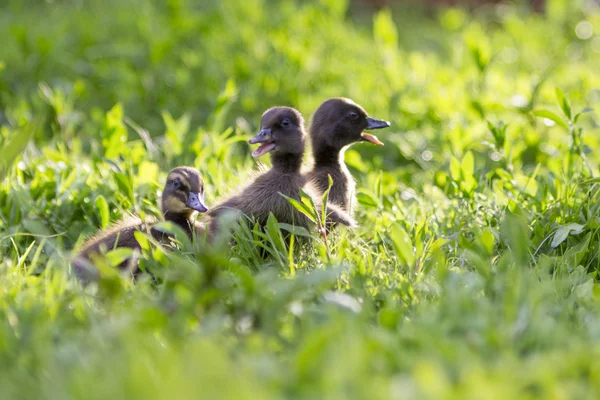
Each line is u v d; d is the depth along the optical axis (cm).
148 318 725
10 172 1205
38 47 2183
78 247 1067
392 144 1720
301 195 1008
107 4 2942
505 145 1331
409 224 1150
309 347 631
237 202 1150
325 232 1028
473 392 575
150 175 1256
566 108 1264
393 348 672
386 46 2286
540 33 2856
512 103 1777
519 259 870
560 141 1645
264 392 590
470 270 981
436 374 593
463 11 3619
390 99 1942
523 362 684
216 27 2508
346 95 2009
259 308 758
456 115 1806
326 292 813
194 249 961
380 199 1250
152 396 583
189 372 616
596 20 2958
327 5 2816
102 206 1129
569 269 984
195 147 1388
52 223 1157
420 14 3806
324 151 1305
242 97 2000
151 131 1906
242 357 665
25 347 709
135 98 2031
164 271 890
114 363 641
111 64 2234
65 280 876
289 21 2647
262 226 1130
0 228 1126
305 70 2166
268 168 1250
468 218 1143
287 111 1184
